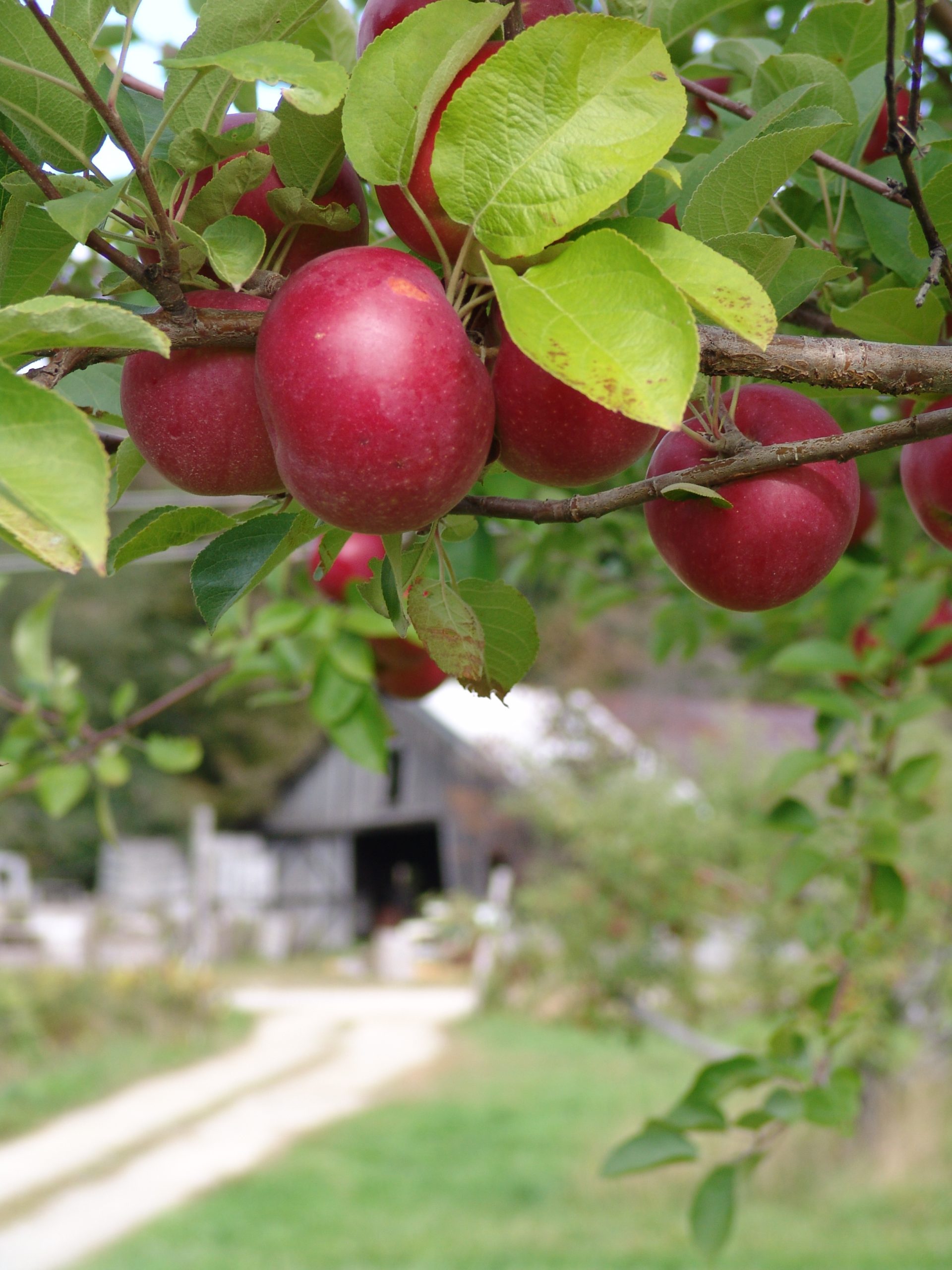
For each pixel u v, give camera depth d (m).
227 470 0.71
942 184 0.77
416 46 0.65
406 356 0.65
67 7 0.69
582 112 0.64
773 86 0.90
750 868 3.81
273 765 15.20
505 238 0.65
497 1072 6.62
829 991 1.30
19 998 7.07
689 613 2.03
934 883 3.44
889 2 0.73
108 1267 3.59
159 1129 5.56
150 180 0.65
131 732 1.77
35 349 0.63
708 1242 1.09
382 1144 5.07
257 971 12.96
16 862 12.36
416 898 17.00
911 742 3.54
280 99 0.70
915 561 1.63
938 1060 3.95
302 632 1.48
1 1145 5.34
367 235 0.75
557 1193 4.21
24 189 0.68
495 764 11.80
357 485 0.66
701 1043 3.96
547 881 4.73
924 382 0.71
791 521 0.76
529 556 2.07
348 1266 3.51
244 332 0.69
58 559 0.61
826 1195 3.92
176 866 14.38
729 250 0.74
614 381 0.61
